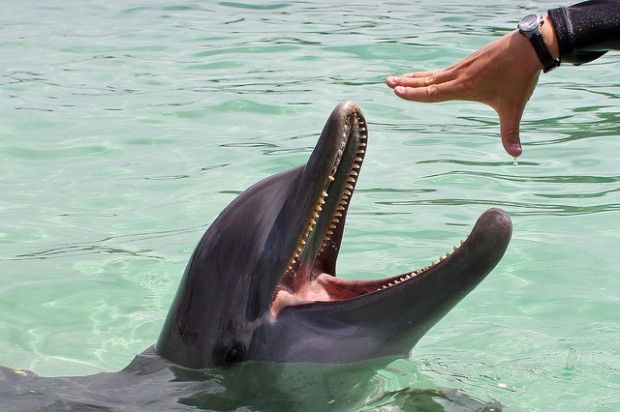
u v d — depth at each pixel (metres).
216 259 5.24
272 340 5.12
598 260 7.36
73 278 7.27
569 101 12.24
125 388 5.20
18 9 18.62
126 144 10.58
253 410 5.02
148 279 7.25
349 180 5.03
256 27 16.83
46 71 13.70
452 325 6.37
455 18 17.28
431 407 5.07
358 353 5.07
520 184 9.20
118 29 16.66
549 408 5.22
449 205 8.65
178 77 13.38
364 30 16.34
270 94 12.41
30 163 10.02
